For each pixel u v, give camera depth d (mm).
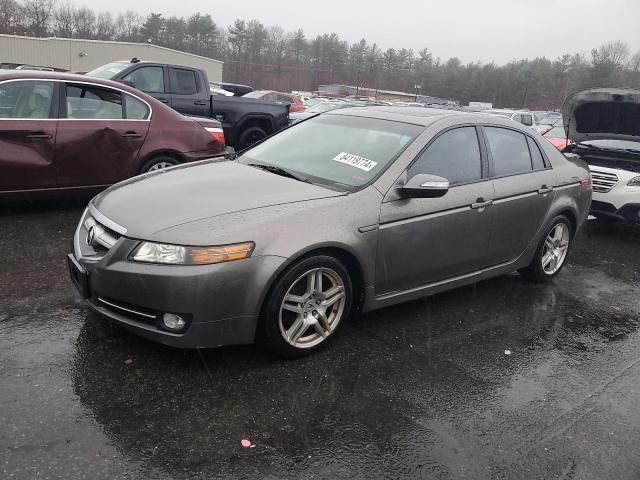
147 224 3090
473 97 85500
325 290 3486
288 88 86812
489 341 3938
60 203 6469
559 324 4379
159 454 2490
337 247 3359
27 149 5566
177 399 2891
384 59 93812
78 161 5895
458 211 4023
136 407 2795
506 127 4684
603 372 3666
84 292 3219
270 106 10953
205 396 2938
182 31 83875
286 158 4230
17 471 2295
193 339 3008
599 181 7535
